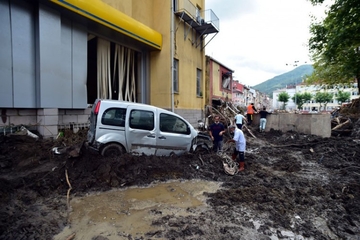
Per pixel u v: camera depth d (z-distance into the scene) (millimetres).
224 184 5434
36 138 6457
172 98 11680
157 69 11938
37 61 6602
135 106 6062
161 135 6293
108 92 9836
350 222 3852
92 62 10320
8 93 5996
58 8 6840
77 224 3402
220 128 7711
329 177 6328
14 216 3467
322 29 15047
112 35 9430
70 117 7848
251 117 17609
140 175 5414
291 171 6891
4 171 5023
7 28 5957
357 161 7988
